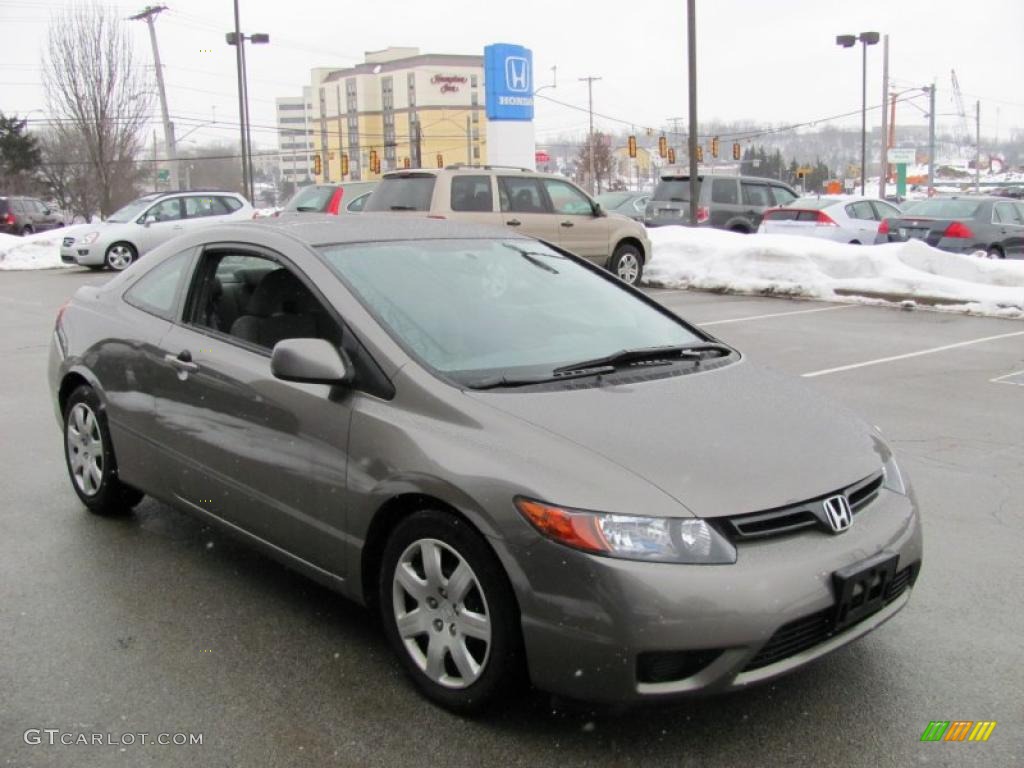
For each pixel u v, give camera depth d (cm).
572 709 317
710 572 294
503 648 315
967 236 1698
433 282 420
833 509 322
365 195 1853
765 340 1095
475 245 468
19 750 316
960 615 412
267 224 459
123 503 523
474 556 320
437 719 334
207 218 2192
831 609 310
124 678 361
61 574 454
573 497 303
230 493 419
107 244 2066
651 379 388
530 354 392
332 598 430
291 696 349
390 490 343
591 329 430
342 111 12362
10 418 750
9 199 3662
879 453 365
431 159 11444
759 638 294
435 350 374
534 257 479
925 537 500
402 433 343
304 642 389
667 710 339
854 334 1138
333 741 322
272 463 393
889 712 339
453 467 324
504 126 2673
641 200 2730
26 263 2289
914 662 373
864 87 4412
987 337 1113
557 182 1519
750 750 317
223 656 378
